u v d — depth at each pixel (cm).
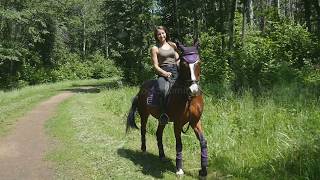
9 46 3838
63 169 854
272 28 3072
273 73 1848
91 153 955
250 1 3397
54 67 5488
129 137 1133
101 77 6053
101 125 1330
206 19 3347
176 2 3198
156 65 798
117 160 891
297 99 1268
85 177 796
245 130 988
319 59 2273
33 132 1284
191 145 964
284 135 867
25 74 4722
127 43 3622
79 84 4584
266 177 745
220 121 1084
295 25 2753
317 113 1046
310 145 800
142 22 3488
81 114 1609
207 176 781
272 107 1158
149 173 802
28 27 4119
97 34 7419
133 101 950
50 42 5297
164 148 1002
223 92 1587
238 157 837
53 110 1841
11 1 3772
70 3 4994
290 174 751
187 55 730
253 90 1547
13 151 1041
